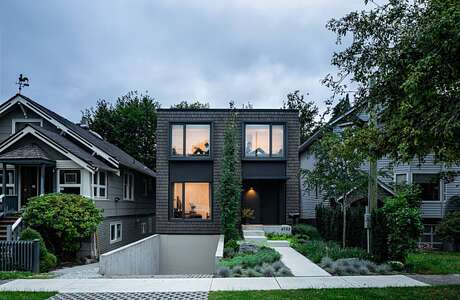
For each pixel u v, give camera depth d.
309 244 16.92
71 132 21.70
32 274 12.54
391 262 12.28
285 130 21.62
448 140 7.29
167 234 21.31
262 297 8.45
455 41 6.50
